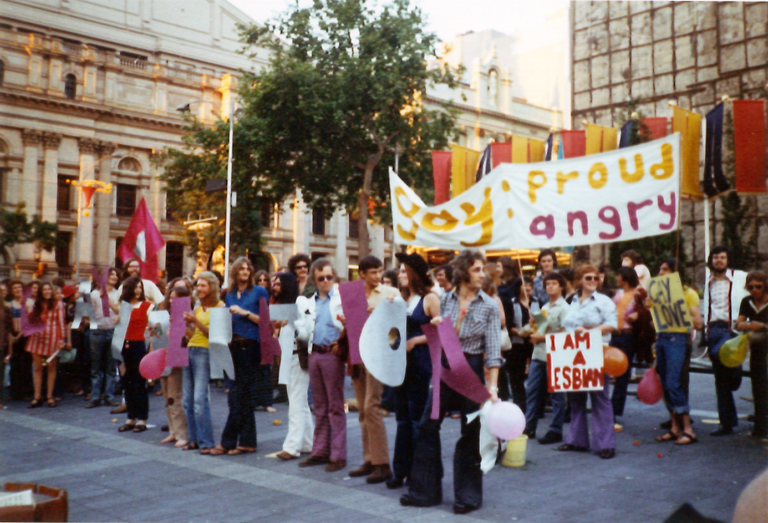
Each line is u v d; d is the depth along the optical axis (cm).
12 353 1041
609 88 2111
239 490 528
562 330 680
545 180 781
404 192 853
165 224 3672
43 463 630
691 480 529
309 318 651
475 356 488
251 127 2359
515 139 1098
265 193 2577
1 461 636
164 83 3609
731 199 1558
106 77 3419
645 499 480
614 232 752
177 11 3678
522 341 750
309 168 2481
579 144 1078
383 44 2305
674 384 664
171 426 727
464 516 452
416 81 2358
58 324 1007
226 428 661
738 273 715
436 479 484
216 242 2972
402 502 483
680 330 663
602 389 621
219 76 3778
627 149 750
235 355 662
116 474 584
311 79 2244
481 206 806
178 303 678
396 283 786
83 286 1010
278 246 3988
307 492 520
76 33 3344
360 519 450
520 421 456
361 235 2409
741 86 1792
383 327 491
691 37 1909
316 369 604
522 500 486
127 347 788
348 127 2373
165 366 701
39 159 3164
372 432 554
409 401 517
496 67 3462
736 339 659
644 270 775
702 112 1886
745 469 561
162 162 3197
